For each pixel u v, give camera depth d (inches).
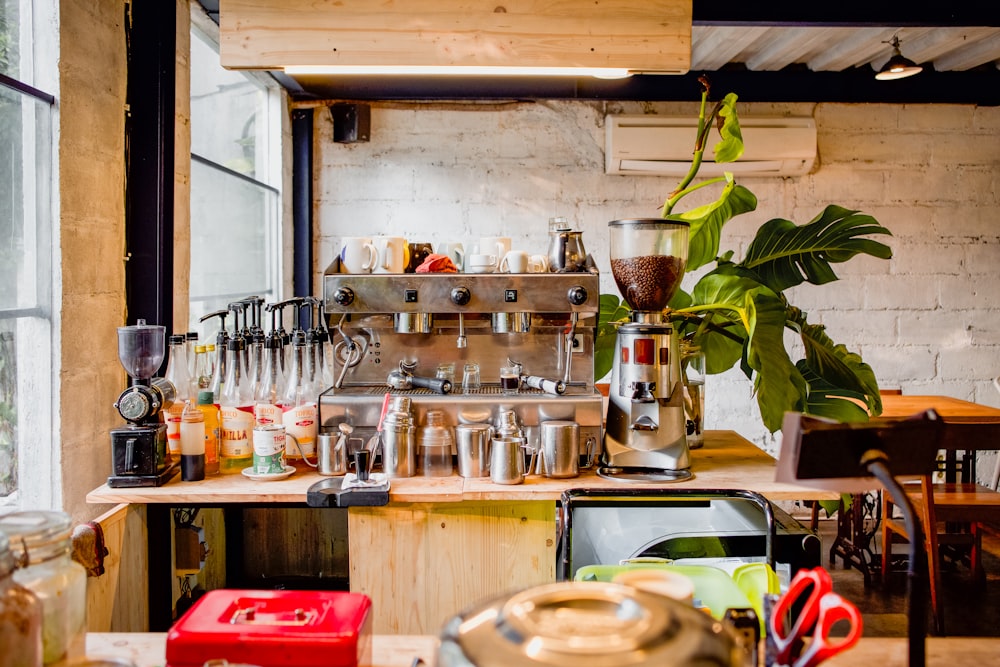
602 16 90.4
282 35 89.6
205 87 123.5
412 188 168.7
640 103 170.4
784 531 81.1
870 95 165.2
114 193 94.1
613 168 166.4
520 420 90.3
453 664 29.1
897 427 36.7
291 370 98.1
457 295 91.5
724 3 117.8
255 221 148.9
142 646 47.4
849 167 172.1
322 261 169.5
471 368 98.7
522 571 83.7
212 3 114.5
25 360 79.9
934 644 47.6
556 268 99.3
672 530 85.7
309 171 165.2
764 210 171.8
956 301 174.1
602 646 28.4
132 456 82.2
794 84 164.6
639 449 86.1
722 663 28.9
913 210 172.9
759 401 97.4
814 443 36.0
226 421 89.4
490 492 81.9
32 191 80.4
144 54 97.0
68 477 84.0
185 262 109.7
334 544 126.4
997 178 173.2
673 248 85.0
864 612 128.7
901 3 117.6
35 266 81.0
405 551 83.4
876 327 173.9
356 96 160.7
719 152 108.1
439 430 88.2
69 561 40.5
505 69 92.0
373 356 100.5
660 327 85.0
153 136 97.0
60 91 81.8
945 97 165.6
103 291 91.6
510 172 169.3
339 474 87.6
